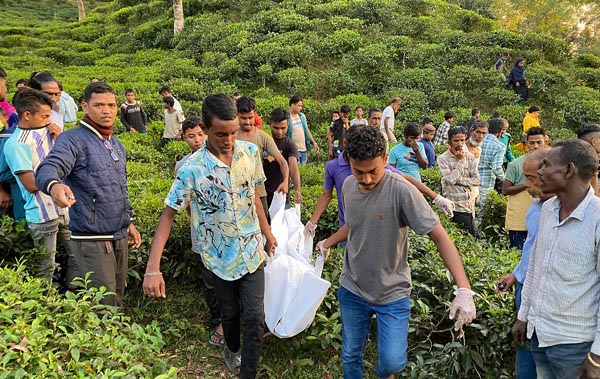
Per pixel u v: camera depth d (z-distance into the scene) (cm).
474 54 1791
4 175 413
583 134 409
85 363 253
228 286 348
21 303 280
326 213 628
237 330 368
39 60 2308
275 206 445
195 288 479
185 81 1667
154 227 484
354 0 2192
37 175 314
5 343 241
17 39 2645
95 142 350
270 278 372
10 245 399
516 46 1886
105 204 353
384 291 309
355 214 307
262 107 1471
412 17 2083
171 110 1058
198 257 397
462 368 372
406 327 313
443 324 409
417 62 1825
